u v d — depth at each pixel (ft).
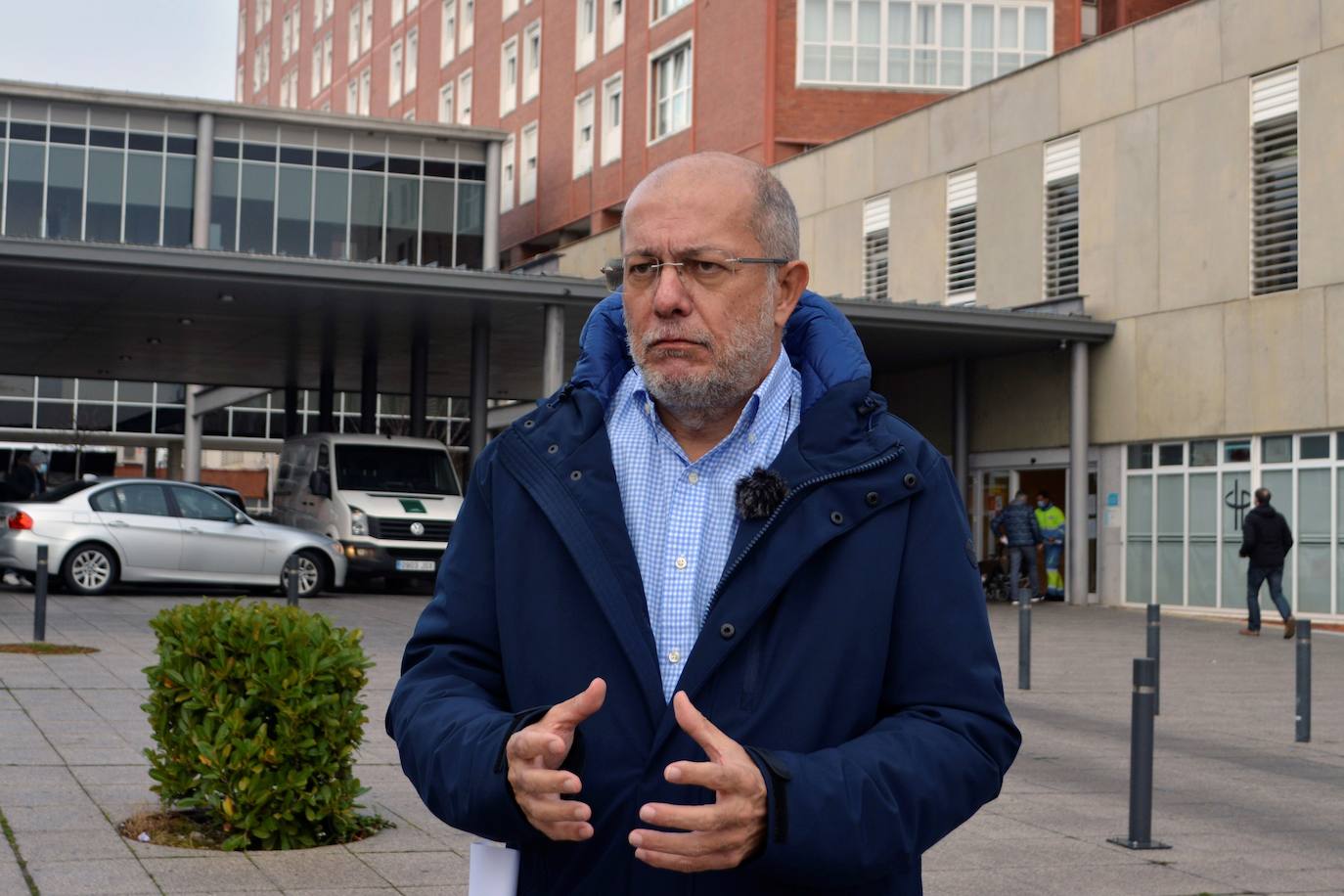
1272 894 19.13
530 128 156.66
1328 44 66.95
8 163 113.80
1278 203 69.56
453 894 17.42
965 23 118.83
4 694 32.40
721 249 6.98
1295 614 67.97
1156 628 38.70
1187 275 73.97
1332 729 35.06
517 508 7.23
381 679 38.60
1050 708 37.70
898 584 7.02
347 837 20.17
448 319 82.58
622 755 6.79
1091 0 127.54
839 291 99.04
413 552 71.15
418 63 187.21
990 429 88.28
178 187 117.39
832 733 6.80
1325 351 66.69
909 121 92.79
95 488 63.05
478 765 6.37
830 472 6.93
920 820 6.45
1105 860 20.85
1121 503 77.82
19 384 156.15
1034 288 83.35
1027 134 83.97
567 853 6.82
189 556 63.72
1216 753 31.19
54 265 66.85
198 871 18.08
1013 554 79.10
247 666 19.67
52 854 18.57
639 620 6.89
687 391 7.04
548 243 154.61
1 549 61.57
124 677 35.94
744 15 120.98
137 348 97.55
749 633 6.84
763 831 6.11
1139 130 76.84
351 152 123.13
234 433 159.53
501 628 7.14
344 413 157.48
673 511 7.15
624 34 138.41
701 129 126.21
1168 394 74.90
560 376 75.36
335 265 70.90
